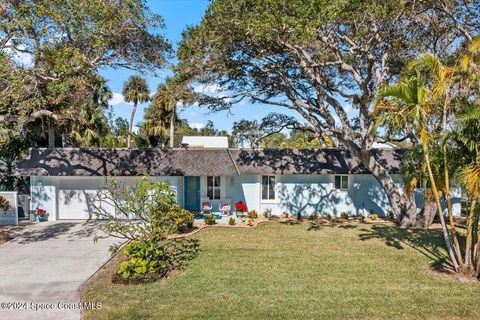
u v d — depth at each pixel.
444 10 16.02
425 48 18.45
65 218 21.70
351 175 23.31
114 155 22.55
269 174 22.84
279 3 13.63
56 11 13.68
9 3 14.09
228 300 9.08
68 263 12.62
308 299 9.15
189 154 23.23
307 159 23.47
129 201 11.81
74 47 15.15
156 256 11.77
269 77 20.28
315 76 19.80
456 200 23.23
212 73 18.42
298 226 19.69
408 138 20.08
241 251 14.11
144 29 16.45
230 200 23.14
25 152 26.83
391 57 18.95
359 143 22.12
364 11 14.34
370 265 12.24
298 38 14.12
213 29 16.05
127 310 8.51
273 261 12.70
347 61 18.30
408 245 15.15
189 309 8.55
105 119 34.66
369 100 17.14
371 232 18.00
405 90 10.51
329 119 20.34
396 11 14.55
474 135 10.16
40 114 17.28
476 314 8.32
